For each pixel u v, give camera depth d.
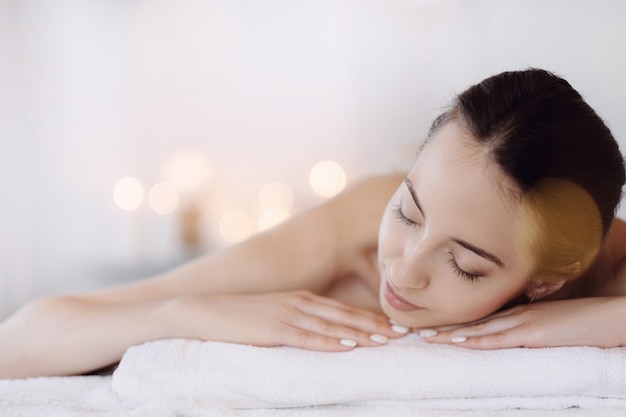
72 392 0.67
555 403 0.62
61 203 2.13
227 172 2.20
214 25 2.17
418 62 2.13
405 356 0.63
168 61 2.17
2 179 2.01
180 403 0.62
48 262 2.12
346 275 0.89
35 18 2.08
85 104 2.14
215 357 0.64
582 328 0.65
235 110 2.20
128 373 0.63
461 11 2.07
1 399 0.65
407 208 0.64
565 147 0.59
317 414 0.61
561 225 0.61
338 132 2.20
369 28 2.15
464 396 0.63
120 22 2.14
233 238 2.17
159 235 2.16
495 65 2.06
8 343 0.72
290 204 2.19
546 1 1.99
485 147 0.59
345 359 0.63
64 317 0.73
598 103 1.93
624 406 0.62
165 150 2.19
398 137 2.16
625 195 0.73
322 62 2.19
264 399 0.62
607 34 1.93
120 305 0.74
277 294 0.73
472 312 0.67
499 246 0.61
